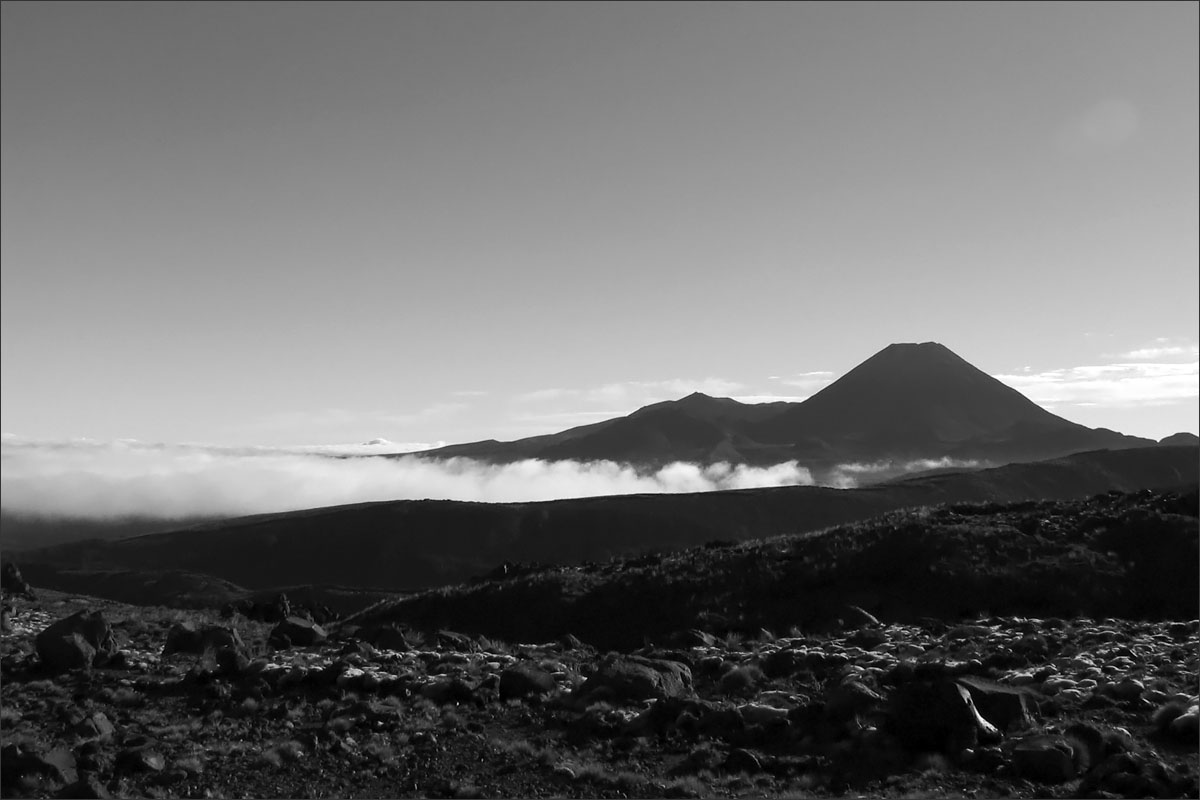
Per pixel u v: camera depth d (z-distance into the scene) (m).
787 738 15.58
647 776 14.38
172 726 17.20
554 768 14.57
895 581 40.09
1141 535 42.16
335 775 14.65
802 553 44.44
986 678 18.78
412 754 15.45
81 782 13.28
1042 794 12.88
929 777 13.61
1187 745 14.35
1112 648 21.05
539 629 41.41
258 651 24.64
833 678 18.98
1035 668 19.47
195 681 20.39
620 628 39.78
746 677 19.58
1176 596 37.62
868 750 14.60
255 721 17.67
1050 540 42.88
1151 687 17.00
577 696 18.20
